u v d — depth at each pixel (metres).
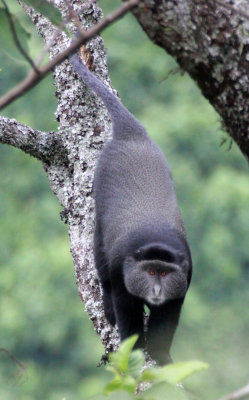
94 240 10.70
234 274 27.27
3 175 30.55
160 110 30.12
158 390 5.04
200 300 26.39
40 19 11.30
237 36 5.90
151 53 31.53
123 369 5.30
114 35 32.09
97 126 11.12
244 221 27.59
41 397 25.80
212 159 29.64
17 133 11.12
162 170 11.02
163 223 10.52
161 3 5.89
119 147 11.12
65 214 11.28
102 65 11.41
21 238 29.16
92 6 10.91
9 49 5.51
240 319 26.67
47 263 26.70
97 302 10.49
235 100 6.04
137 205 10.68
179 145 29.69
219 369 21.66
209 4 5.89
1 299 26.44
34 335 26.25
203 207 27.92
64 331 26.30
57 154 11.36
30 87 4.62
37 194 30.48
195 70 6.12
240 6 5.90
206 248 27.36
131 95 31.45
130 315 10.45
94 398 5.15
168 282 10.24
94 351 26.33
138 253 10.28
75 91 11.10
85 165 10.98
